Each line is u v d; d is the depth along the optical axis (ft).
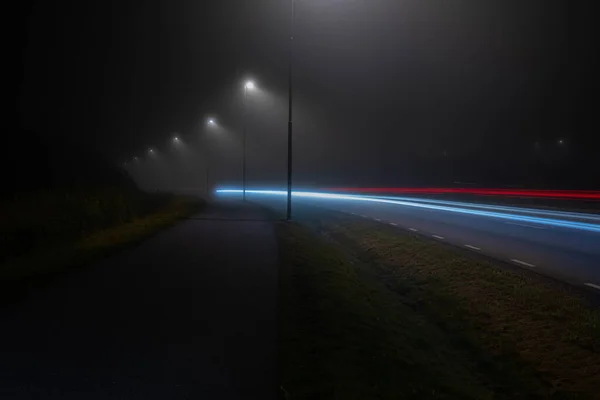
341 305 28.50
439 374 21.52
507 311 30.86
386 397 17.15
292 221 80.79
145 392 16.10
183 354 19.44
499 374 23.66
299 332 22.48
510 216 96.32
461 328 29.94
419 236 64.59
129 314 24.77
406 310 34.83
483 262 43.91
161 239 54.29
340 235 79.10
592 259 45.70
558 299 31.30
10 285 30.50
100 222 60.59
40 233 44.68
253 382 17.02
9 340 20.80
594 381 21.53
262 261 40.93
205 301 27.58
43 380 16.85
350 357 20.11
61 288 30.12
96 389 16.22
